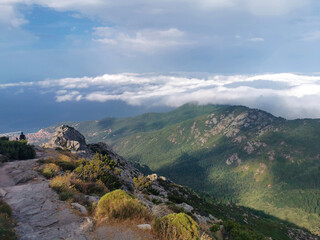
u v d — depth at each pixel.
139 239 6.81
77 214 8.48
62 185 11.64
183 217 8.16
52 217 8.02
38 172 15.22
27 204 9.12
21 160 19.59
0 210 7.89
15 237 6.34
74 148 40.44
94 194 12.31
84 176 15.08
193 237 7.61
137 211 8.23
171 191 50.03
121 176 26.30
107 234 6.92
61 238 6.48
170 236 7.22
